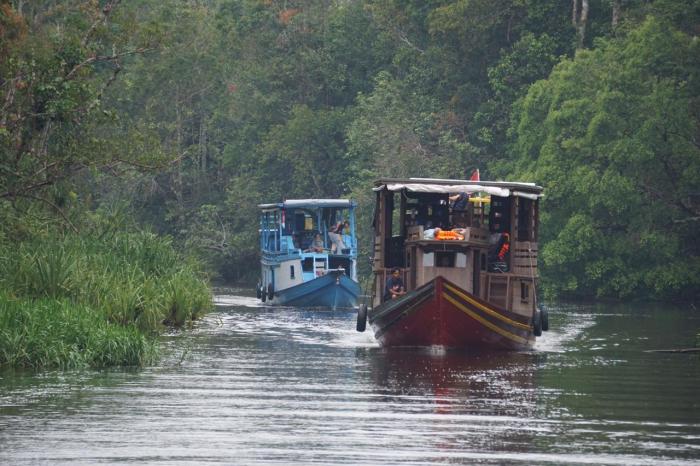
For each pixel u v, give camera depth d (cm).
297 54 18025
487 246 6669
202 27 16850
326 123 17000
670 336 7856
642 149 11862
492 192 6631
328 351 6481
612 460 3541
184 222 17775
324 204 10844
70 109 7794
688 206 12619
